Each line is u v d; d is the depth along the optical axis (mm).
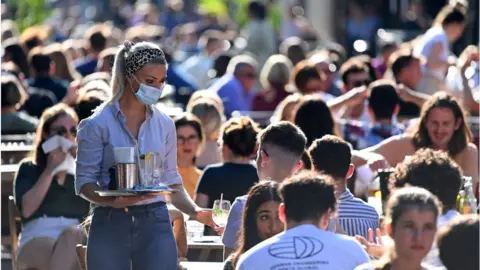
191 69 38750
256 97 30062
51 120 16594
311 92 25672
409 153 18422
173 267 12445
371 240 13164
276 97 29891
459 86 27109
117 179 12219
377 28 46938
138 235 12336
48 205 16828
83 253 13180
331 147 13719
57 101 27719
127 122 12398
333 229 13047
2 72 27422
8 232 19344
